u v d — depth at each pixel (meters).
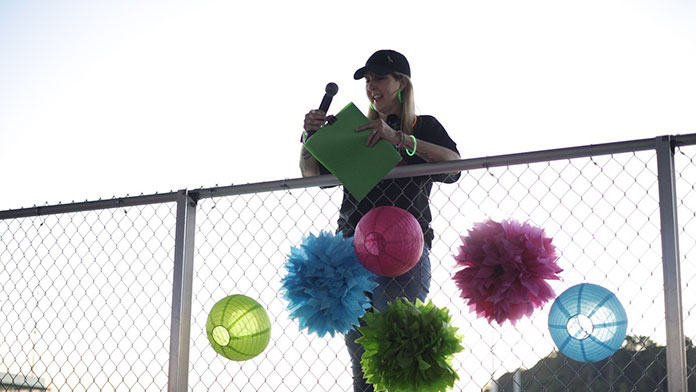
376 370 1.67
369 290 1.79
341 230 2.04
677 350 1.62
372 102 2.13
